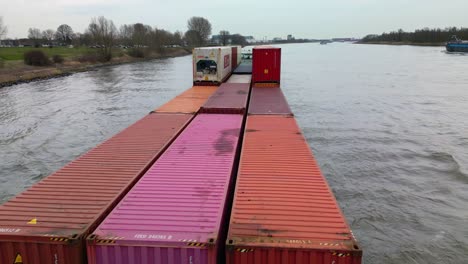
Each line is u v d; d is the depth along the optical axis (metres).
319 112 39.84
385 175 22.28
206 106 21.03
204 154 12.84
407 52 171.75
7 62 79.06
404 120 35.91
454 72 77.94
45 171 23.61
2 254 7.59
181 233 7.61
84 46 159.62
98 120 37.00
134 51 135.62
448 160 24.55
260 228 7.86
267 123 17.78
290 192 9.71
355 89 56.25
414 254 14.52
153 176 10.75
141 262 7.39
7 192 20.58
